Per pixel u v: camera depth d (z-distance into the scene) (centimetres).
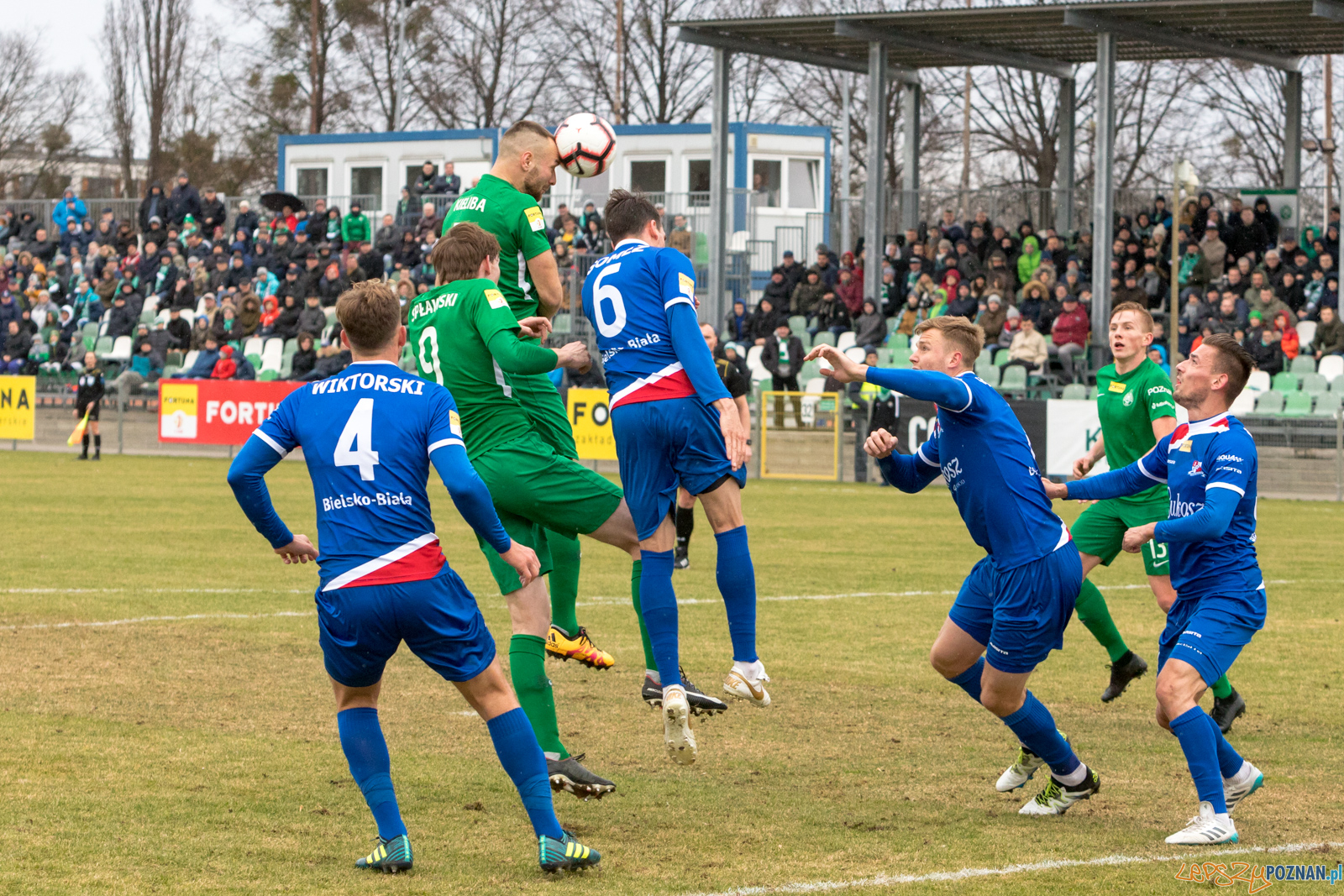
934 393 646
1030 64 3578
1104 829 650
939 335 686
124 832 618
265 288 3869
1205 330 2889
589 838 628
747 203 3909
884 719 874
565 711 892
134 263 4238
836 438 2717
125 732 803
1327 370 2848
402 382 573
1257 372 2836
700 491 706
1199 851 613
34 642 1076
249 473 573
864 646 1106
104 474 2695
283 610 1233
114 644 1072
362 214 3953
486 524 560
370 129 6300
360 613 556
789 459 2766
